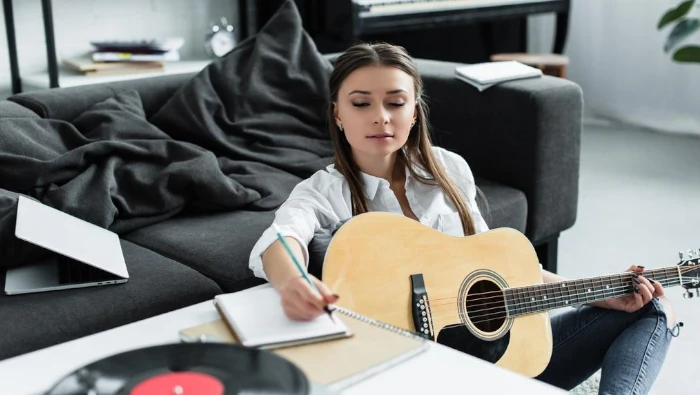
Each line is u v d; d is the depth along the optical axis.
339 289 1.28
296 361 1.03
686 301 2.49
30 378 1.02
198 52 4.05
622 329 1.53
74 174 1.99
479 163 2.53
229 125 2.34
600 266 2.79
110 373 0.90
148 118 2.39
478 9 3.92
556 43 4.61
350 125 1.44
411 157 1.58
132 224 1.96
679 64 4.52
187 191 2.07
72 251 1.56
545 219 2.45
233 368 0.91
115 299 1.58
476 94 2.50
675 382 2.05
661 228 3.13
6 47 3.43
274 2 3.90
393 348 1.07
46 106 2.20
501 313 1.41
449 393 0.98
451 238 1.40
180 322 1.17
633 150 4.26
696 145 4.34
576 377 1.58
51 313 1.50
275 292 1.21
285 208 1.46
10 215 1.67
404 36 4.30
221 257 1.80
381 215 1.36
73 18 3.60
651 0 4.57
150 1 3.82
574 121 2.46
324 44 3.62
